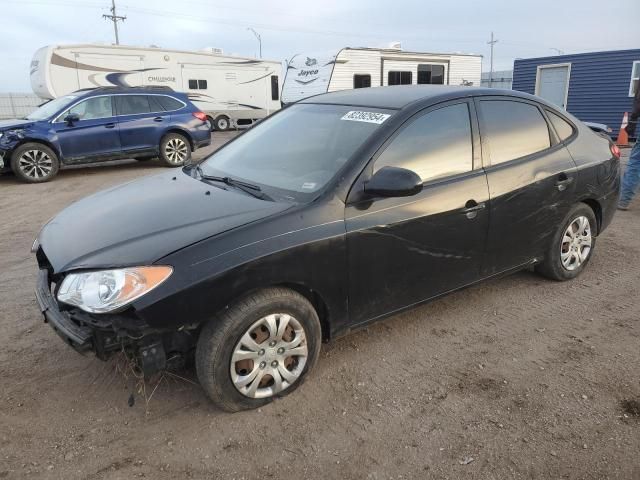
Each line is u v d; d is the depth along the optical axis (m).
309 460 2.54
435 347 3.53
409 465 2.51
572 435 2.68
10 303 4.23
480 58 20.23
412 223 3.25
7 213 7.45
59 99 11.06
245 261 2.67
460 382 3.14
